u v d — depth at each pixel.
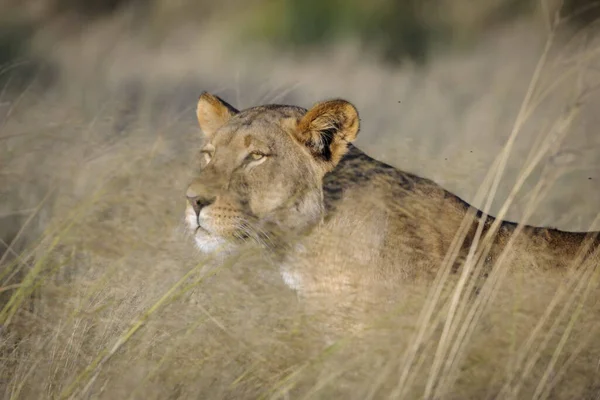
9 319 9.27
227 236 9.81
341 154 9.91
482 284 9.61
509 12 34.94
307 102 23.09
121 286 9.66
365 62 31.22
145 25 33.53
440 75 27.12
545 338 8.84
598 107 16.98
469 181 12.16
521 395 8.77
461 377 8.76
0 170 12.96
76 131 14.41
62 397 8.28
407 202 9.83
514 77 25.31
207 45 32.53
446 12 36.28
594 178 13.85
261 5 37.47
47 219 12.24
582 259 9.80
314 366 8.61
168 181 11.48
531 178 13.59
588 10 29.77
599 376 8.98
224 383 8.67
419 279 9.57
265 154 9.86
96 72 26.52
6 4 32.56
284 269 9.80
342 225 9.70
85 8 34.44
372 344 8.73
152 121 17.12
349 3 38.00
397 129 19.62
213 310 9.12
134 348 8.88
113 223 10.57
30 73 25.16
